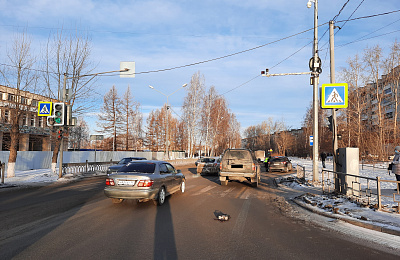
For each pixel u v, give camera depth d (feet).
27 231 17.99
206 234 17.84
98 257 13.58
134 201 29.58
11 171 52.75
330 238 17.22
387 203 26.68
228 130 180.75
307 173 66.28
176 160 128.16
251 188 43.06
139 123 214.69
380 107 113.29
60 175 53.06
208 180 54.60
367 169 71.05
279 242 16.38
